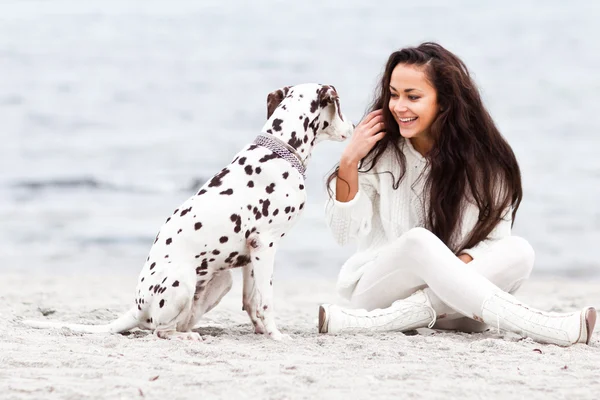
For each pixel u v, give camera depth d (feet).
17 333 18.67
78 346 17.10
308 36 175.73
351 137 20.34
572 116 98.32
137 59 154.40
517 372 15.31
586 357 16.74
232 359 16.19
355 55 152.15
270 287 18.98
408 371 15.08
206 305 19.52
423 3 222.48
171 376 14.51
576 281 41.06
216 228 18.43
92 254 46.83
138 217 56.85
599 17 190.60
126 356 16.21
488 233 19.93
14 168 73.97
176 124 98.37
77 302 28.07
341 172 20.06
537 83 121.29
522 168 71.77
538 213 57.21
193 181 69.56
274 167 18.84
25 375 14.48
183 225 18.44
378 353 16.69
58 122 99.66
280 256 46.52
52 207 59.67
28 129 94.89
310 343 18.20
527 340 18.31
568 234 51.85
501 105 105.81
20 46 168.55
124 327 19.25
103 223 54.80
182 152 81.92
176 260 18.29
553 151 79.15
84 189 66.23
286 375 14.70
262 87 124.67
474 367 15.69
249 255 19.16
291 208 18.97
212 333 20.08
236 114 104.99
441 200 19.93
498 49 154.61
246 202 18.66
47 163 76.33
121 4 233.14
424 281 19.49
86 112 106.73
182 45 169.48
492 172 19.75
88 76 136.77
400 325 19.44
